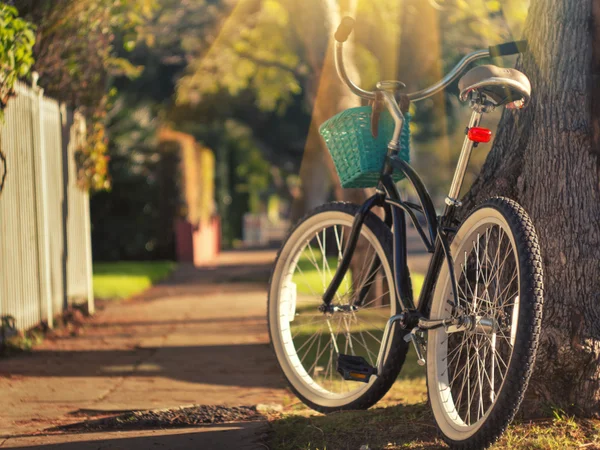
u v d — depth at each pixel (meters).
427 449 4.57
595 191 4.91
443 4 16.36
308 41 13.24
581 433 4.55
